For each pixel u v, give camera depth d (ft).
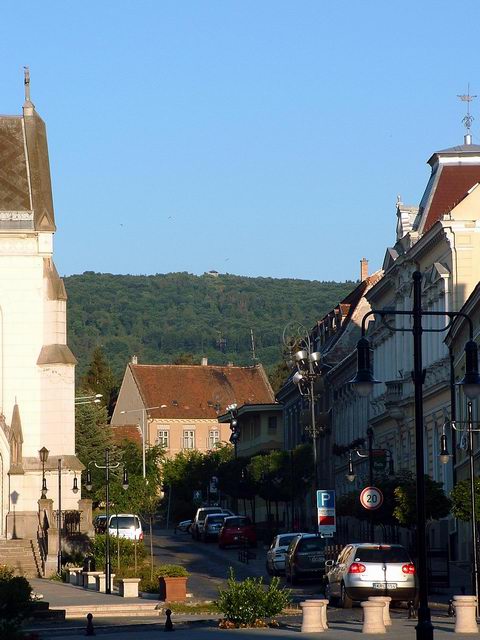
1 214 284.82
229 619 137.08
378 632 122.93
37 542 256.73
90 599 184.34
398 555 157.99
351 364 355.56
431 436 265.34
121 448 482.69
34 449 280.31
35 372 282.36
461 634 121.19
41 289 284.00
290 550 217.36
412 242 282.36
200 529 359.66
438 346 259.39
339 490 374.02
